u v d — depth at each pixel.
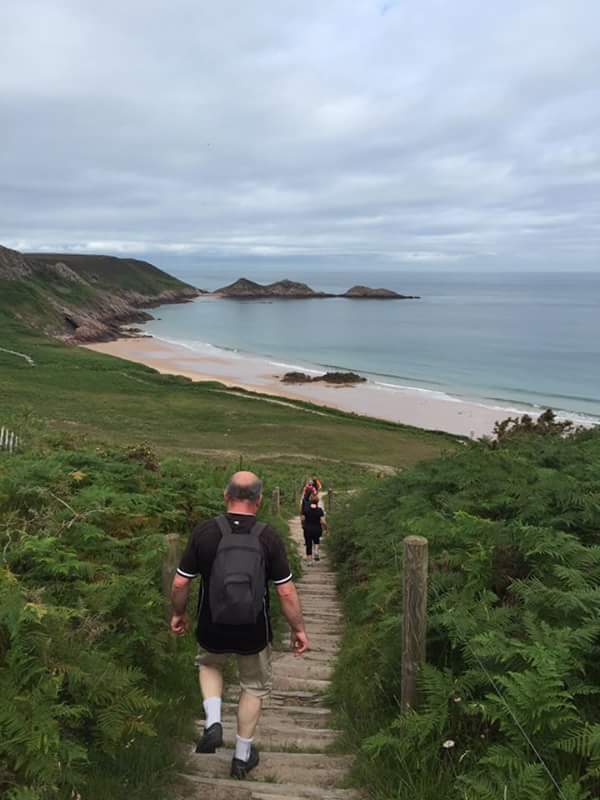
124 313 167.62
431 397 66.12
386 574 7.54
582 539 5.89
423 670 4.12
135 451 12.50
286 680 6.18
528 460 9.69
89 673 3.89
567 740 3.22
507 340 121.00
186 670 5.41
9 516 6.80
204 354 102.88
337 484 30.42
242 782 3.87
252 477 4.08
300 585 11.39
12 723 3.27
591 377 78.75
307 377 76.88
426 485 9.78
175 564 5.74
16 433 15.81
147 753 3.85
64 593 5.09
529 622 4.09
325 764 4.21
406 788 3.50
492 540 5.58
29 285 141.75
